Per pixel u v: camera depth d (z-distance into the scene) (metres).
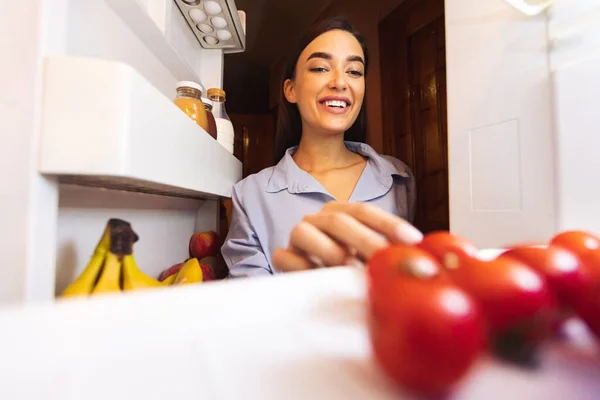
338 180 0.74
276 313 0.18
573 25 0.33
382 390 0.14
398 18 1.10
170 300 0.18
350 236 0.29
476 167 0.44
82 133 0.22
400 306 0.14
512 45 0.39
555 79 0.35
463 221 0.46
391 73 1.15
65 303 0.17
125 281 0.29
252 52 1.95
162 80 0.59
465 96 0.46
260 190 0.72
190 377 0.13
